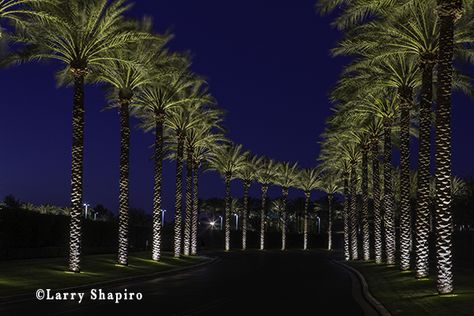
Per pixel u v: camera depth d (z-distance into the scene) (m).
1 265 29.98
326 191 100.75
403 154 33.84
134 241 66.62
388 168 41.12
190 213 64.06
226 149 79.06
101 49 32.28
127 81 38.50
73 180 31.20
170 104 45.34
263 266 45.66
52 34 30.70
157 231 44.34
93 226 54.34
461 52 27.62
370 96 38.66
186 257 54.22
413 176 76.69
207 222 144.50
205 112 52.97
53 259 37.25
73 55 31.55
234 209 138.25
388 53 28.09
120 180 38.59
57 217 45.06
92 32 31.83
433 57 27.47
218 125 56.66
